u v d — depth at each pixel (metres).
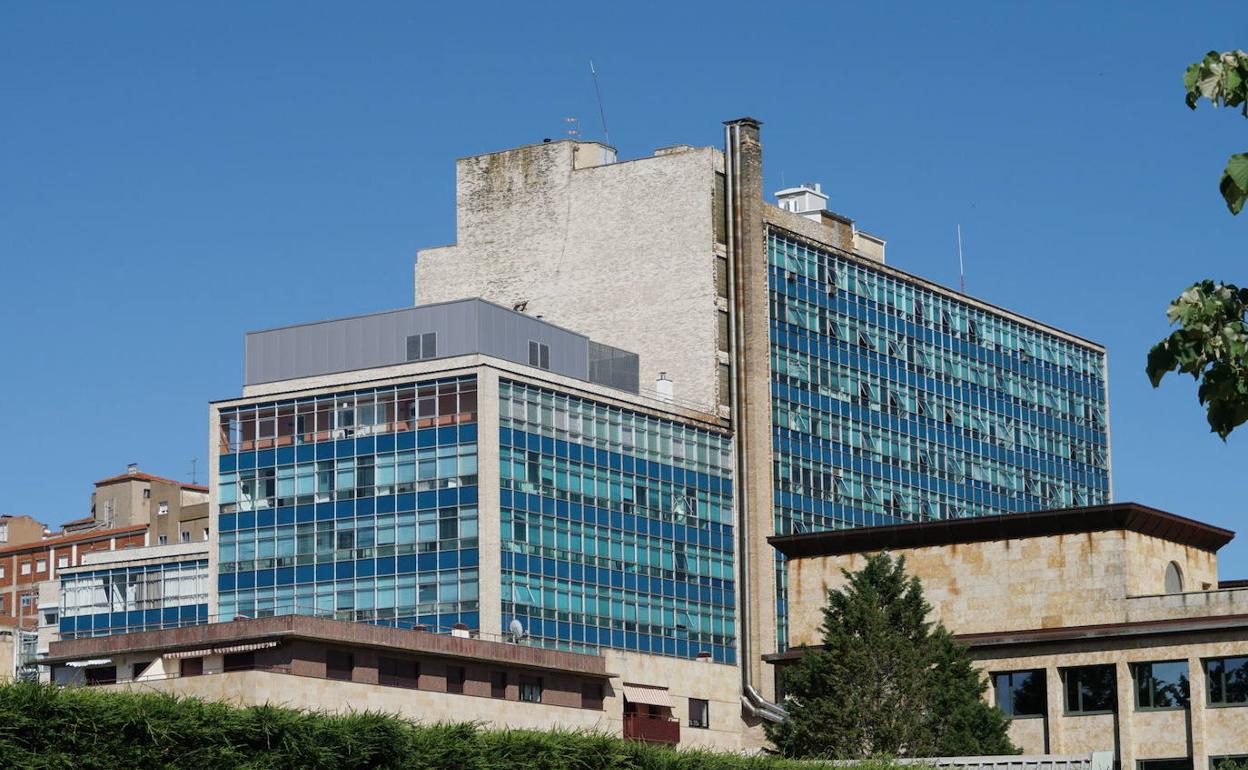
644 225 157.75
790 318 160.00
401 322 142.50
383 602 138.00
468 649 108.44
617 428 146.38
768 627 152.62
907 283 173.00
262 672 95.62
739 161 157.75
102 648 105.81
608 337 157.75
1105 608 97.62
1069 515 98.94
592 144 162.12
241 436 145.75
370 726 45.03
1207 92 22.66
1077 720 96.00
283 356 145.75
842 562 104.75
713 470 153.12
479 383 137.12
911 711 89.94
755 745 129.75
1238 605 94.62
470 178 164.50
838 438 162.75
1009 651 98.12
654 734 119.81
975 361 178.75
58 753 39.62
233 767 42.38
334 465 141.88
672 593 147.88
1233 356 23.52
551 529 139.75
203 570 152.25
